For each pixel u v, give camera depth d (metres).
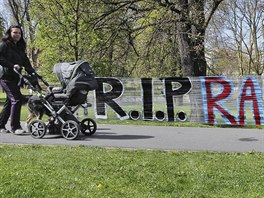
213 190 4.79
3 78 9.24
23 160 6.23
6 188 4.70
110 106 13.26
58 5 22.25
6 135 9.18
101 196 4.51
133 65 17.39
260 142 8.52
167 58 16.73
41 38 23.25
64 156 6.58
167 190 4.77
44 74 23.69
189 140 8.74
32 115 9.82
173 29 15.12
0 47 8.86
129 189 4.79
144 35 16.30
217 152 7.23
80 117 13.41
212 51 19.52
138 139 8.82
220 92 12.22
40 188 4.75
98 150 7.23
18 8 41.50
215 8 15.26
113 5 15.59
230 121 12.08
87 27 16.69
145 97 13.02
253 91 11.88
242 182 5.09
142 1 15.26
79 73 8.62
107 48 16.48
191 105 12.58
